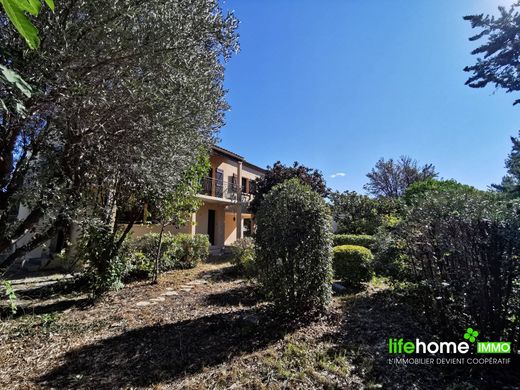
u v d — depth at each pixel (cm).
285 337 390
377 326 427
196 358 338
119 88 339
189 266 984
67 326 446
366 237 1066
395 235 506
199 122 470
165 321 469
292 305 464
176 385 283
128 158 414
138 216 764
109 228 616
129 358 341
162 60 330
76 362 333
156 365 323
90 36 288
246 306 543
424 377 300
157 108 356
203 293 646
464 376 300
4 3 87
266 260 478
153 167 469
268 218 486
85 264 653
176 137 434
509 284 305
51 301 582
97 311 525
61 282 661
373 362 326
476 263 323
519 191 375
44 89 286
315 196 491
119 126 372
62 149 398
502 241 306
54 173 397
